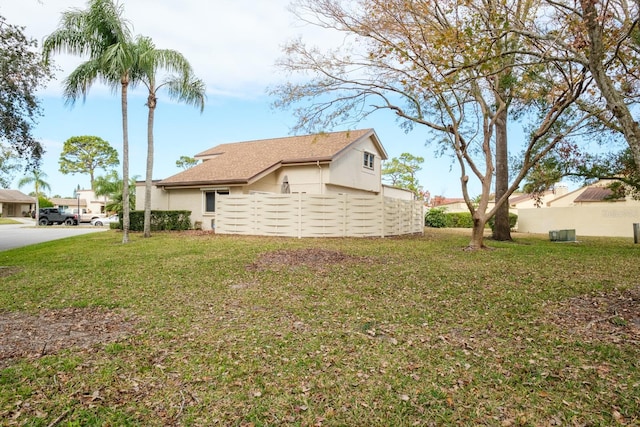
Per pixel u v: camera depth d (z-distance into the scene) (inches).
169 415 112.1
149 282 279.9
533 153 530.3
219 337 171.6
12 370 137.2
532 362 145.7
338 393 124.5
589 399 119.7
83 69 507.2
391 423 108.4
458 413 113.1
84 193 2183.8
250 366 143.0
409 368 141.8
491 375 135.6
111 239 565.3
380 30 400.5
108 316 202.2
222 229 634.8
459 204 1723.7
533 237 791.7
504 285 271.4
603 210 922.7
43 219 1283.2
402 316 201.9
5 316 202.7
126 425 107.0
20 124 421.4
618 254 450.6
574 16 262.4
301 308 215.9
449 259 392.2
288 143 849.5
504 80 417.1
